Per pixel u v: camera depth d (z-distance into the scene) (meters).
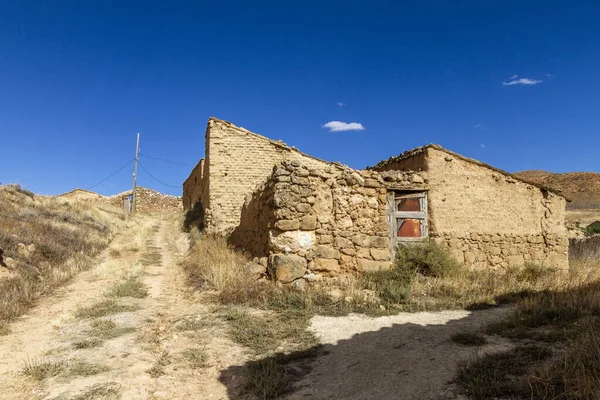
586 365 4.43
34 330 7.69
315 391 5.05
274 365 5.79
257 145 21.20
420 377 5.04
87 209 27.36
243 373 5.69
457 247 12.38
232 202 20.67
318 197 10.88
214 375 5.72
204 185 24.73
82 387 5.22
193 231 22.56
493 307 8.70
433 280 10.55
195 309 8.90
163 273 13.87
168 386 5.41
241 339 6.93
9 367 5.91
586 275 12.30
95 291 10.97
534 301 8.00
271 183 11.11
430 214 12.29
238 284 9.90
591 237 19.44
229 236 17.52
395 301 8.98
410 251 11.43
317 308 8.53
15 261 11.60
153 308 9.19
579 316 6.90
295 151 21.62
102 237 20.92
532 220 13.33
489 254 12.71
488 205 12.91
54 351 6.47
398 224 12.02
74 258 14.79
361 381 5.17
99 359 6.13
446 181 12.56
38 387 5.25
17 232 14.45
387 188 11.93
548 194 13.55
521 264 12.91
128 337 7.16
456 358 5.49
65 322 8.11
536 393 4.18
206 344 6.80
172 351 6.54
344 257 10.76
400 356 5.80
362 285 10.09
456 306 8.73
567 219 35.91
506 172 13.15
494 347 5.80
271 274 10.21
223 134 20.94
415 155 13.23
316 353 6.25
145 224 30.77
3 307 8.63
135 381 5.48
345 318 7.95
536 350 5.38
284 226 10.44
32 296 9.91
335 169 11.47
